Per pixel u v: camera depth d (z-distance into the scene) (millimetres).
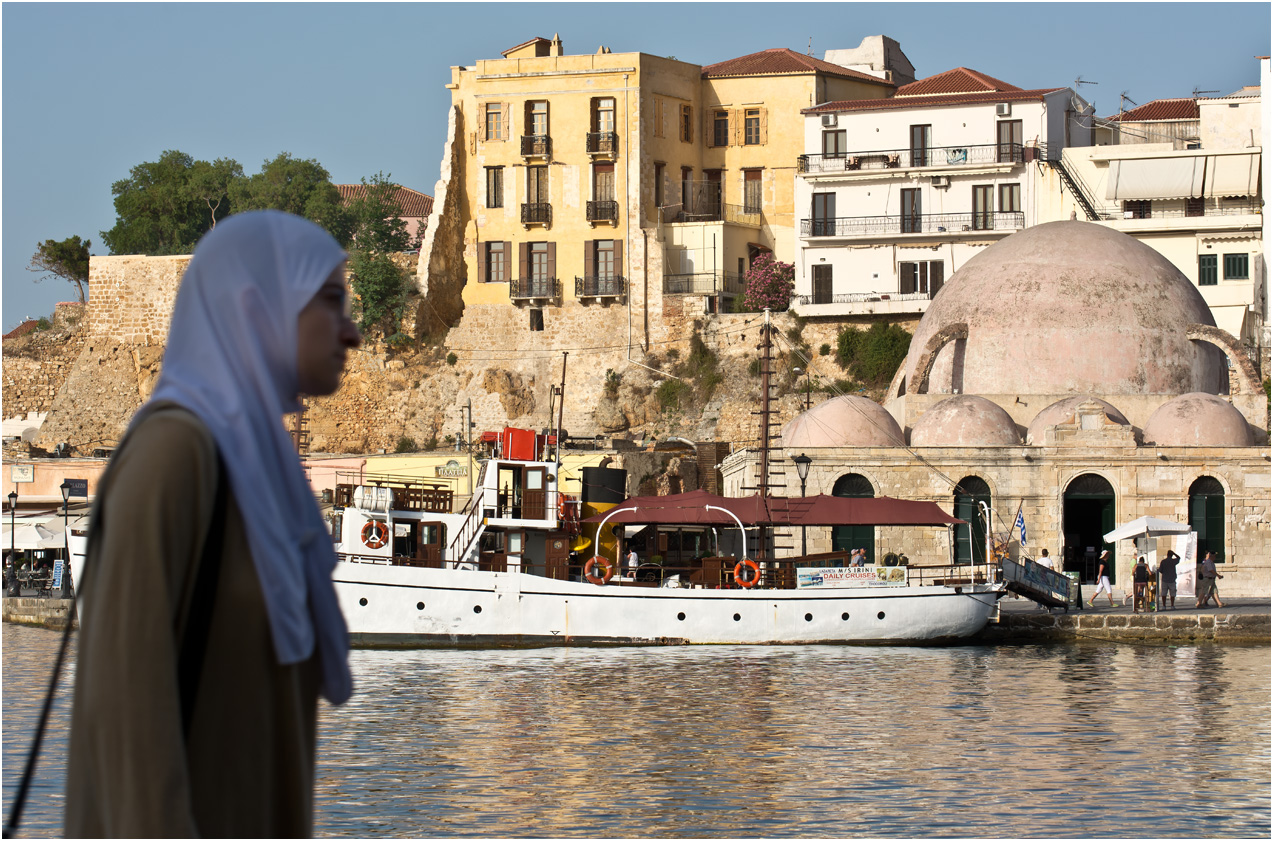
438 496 40219
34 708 25625
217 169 106312
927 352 56594
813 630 39000
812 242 79250
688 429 78750
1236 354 55781
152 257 88625
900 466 49906
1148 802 17578
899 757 20609
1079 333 55375
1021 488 49438
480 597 38094
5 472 64438
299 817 3910
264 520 3758
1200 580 46844
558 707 25969
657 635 38594
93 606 3562
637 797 17797
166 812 3479
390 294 86188
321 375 4066
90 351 88625
